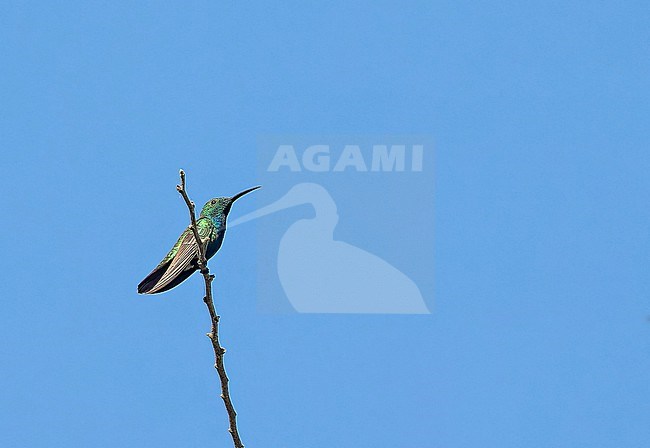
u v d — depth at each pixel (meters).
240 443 9.88
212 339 9.76
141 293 11.55
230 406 9.86
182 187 9.43
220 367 9.79
